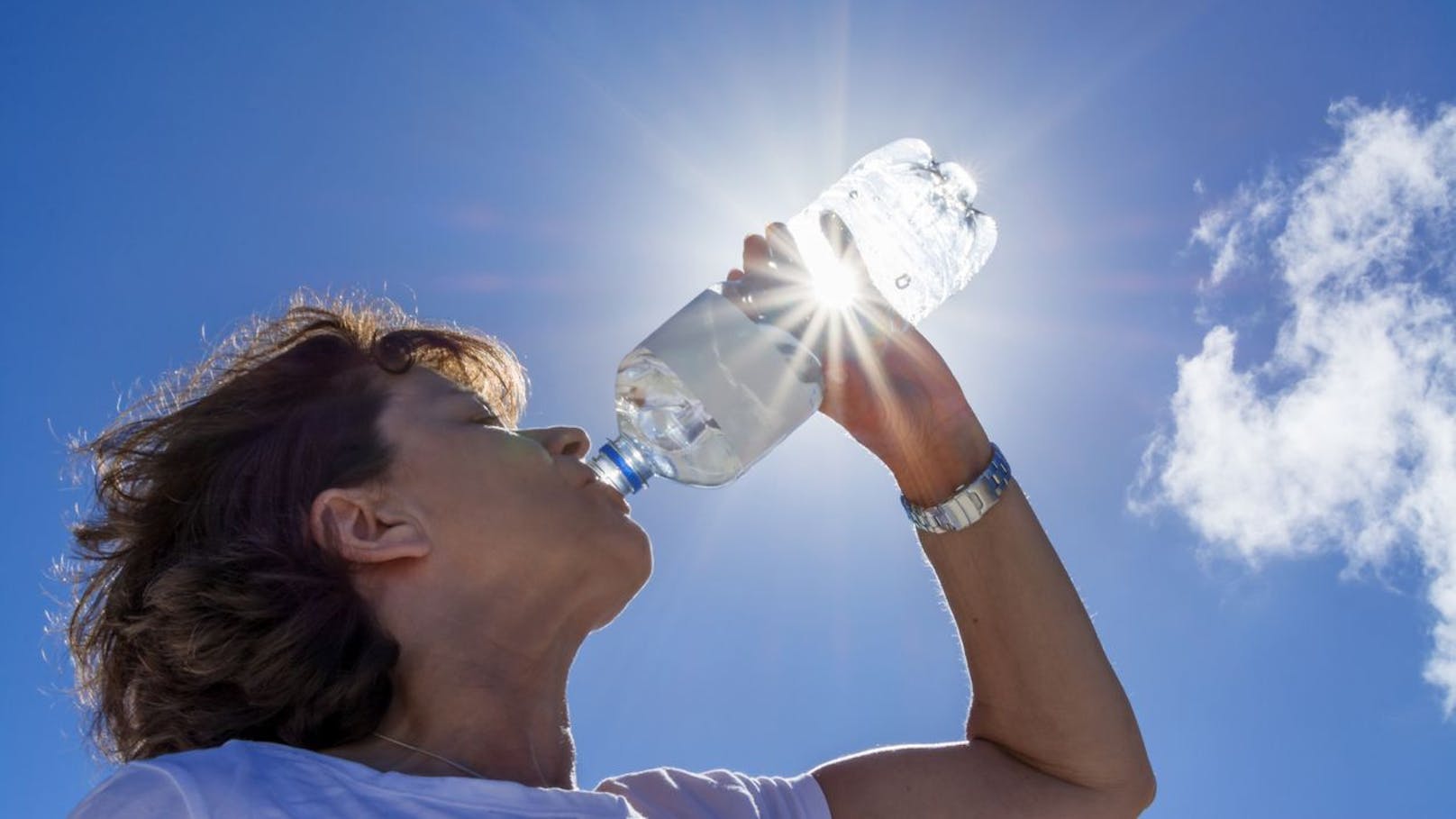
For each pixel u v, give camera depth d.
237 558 0.93
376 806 0.81
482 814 0.82
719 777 0.98
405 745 0.90
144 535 0.98
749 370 1.03
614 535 0.95
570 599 0.94
